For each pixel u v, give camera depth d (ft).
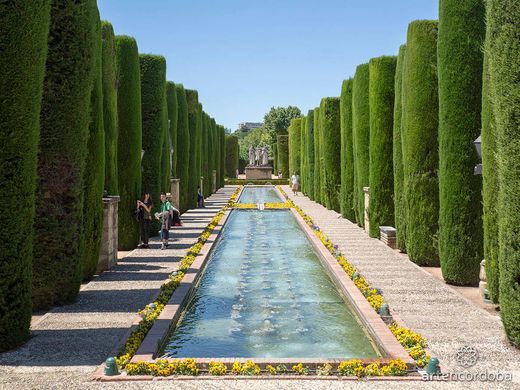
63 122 35.09
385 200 64.75
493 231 33.76
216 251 61.82
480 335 28.86
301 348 29.09
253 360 24.80
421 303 35.50
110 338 28.30
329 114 101.81
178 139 96.22
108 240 46.55
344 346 29.32
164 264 49.47
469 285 41.04
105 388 22.13
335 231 73.05
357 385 22.48
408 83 49.60
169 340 30.53
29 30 27.12
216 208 110.83
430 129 48.39
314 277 47.78
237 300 39.81
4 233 26.22
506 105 26.27
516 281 26.37
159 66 68.28
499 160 27.22
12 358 25.49
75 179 35.35
